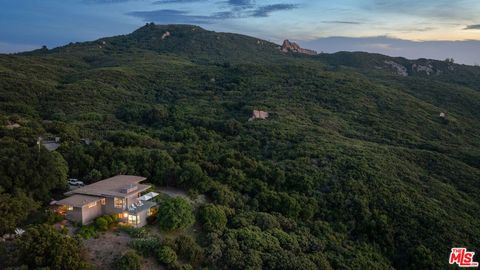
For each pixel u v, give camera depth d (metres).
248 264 40.69
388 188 63.56
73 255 33.59
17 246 33.78
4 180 44.25
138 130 85.56
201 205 49.94
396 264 52.91
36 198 45.19
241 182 58.88
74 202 41.56
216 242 42.53
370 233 56.06
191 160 61.34
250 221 49.62
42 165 47.69
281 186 61.53
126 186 45.25
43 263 32.75
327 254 49.03
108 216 42.12
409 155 80.62
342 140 84.81
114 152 58.38
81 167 54.78
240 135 84.94
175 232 43.81
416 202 61.72
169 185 56.03
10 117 73.00
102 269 35.44
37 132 66.94
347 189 61.78
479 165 83.19
